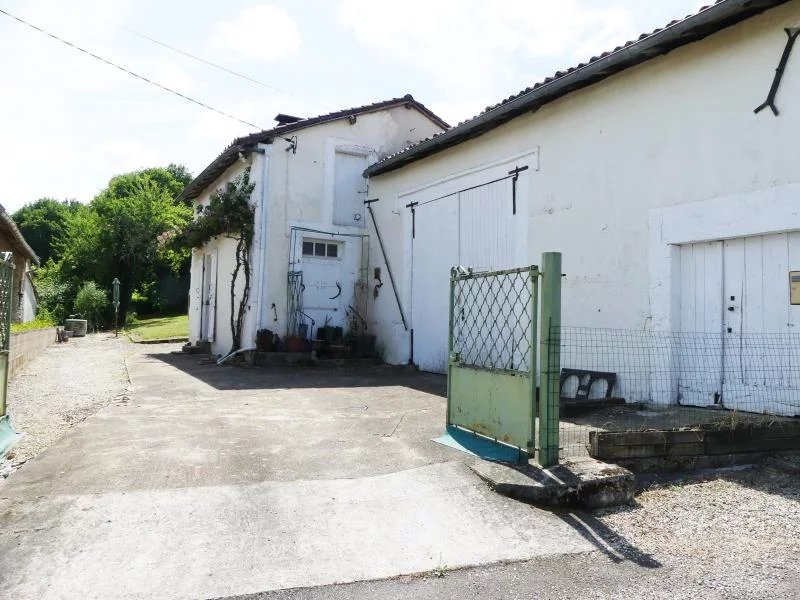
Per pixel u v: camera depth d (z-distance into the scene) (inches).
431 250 414.0
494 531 135.1
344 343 462.6
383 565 118.3
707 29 228.2
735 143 222.5
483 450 182.4
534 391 169.6
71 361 465.1
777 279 213.3
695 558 123.4
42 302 1026.7
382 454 183.0
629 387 259.9
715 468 181.9
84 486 148.0
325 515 138.9
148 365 436.5
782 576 115.1
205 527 129.6
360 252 499.8
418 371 414.6
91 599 101.5
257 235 453.1
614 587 110.9
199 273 608.4
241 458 175.5
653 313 251.6
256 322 449.1
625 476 156.2
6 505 136.1
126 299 1120.2
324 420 233.0
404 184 450.6
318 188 480.4
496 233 348.2
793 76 205.2
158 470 161.5
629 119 265.7
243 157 472.7
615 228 270.8
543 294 167.5
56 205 1847.9
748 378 221.1
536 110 319.0
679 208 242.2
